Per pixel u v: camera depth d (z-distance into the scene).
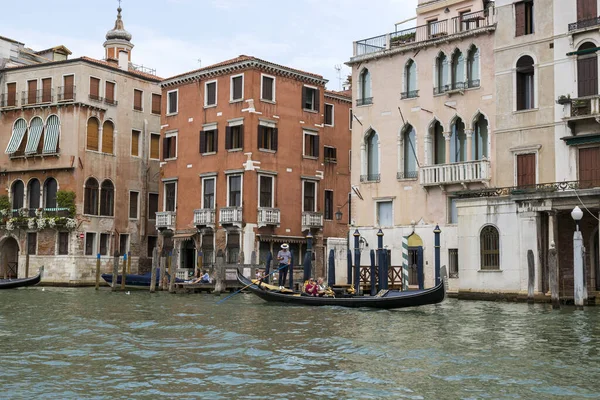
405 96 32.50
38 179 42.94
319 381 11.55
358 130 34.09
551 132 27.72
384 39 33.53
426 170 31.16
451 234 30.42
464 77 30.62
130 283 37.12
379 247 24.72
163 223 40.78
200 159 39.75
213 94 39.50
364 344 15.38
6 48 45.56
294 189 39.34
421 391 10.88
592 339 16.02
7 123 44.25
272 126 38.53
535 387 11.10
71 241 41.28
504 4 29.36
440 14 32.72
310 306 24.91
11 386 11.16
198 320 20.31
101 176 43.16
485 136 30.05
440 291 22.31
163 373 12.17
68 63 42.69
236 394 10.69
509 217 26.72
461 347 14.96
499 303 25.80
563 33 27.48
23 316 21.34
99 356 13.83
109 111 43.84
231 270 36.91
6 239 43.84
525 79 28.92
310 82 40.56
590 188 24.89
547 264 26.20
